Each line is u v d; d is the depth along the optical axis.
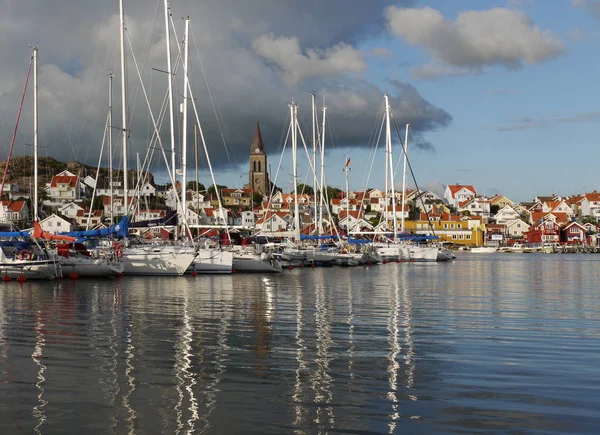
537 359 14.66
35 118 40.78
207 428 9.94
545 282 39.66
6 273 36.81
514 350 15.73
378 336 17.72
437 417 10.43
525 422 10.18
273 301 26.77
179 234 44.97
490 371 13.51
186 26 47.16
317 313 22.69
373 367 13.86
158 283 36.22
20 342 16.69
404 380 12.76
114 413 10.63
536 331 18.61
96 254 40.22
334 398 11.50
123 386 12.27
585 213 182.75
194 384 12.41
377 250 70.38
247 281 38.62
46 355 15.02
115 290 31.69
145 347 16.00
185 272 42.78
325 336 17.70
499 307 24.77
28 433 9.70
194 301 26.59
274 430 9.84
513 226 165.38
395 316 21.91
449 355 15.12
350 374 13.24
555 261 82.12
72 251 39.16
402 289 33.44
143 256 41.62
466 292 31.77
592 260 86.19
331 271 52.47
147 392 11.85
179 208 45.56
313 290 32.41
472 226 155.00
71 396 11.59
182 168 45.19
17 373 13.24
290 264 55.38
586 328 19.25
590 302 26.73
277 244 60.62
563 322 20.50
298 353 15.30
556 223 155.25
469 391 11.96
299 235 60.41
